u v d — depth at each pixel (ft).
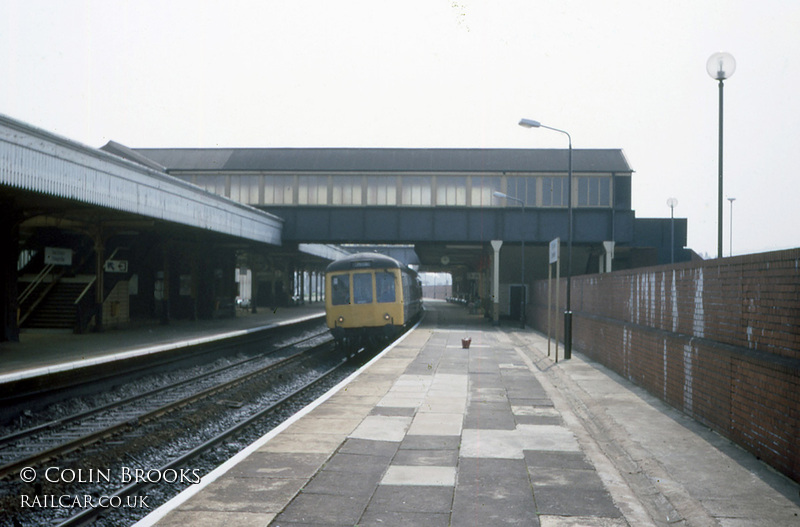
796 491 19.45
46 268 78.54
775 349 22.62
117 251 88.89
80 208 63.16
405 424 29.45
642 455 23.59
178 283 110.22
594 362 55.31
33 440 32.53
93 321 79.10
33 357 48.60
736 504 18.28
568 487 20.07
